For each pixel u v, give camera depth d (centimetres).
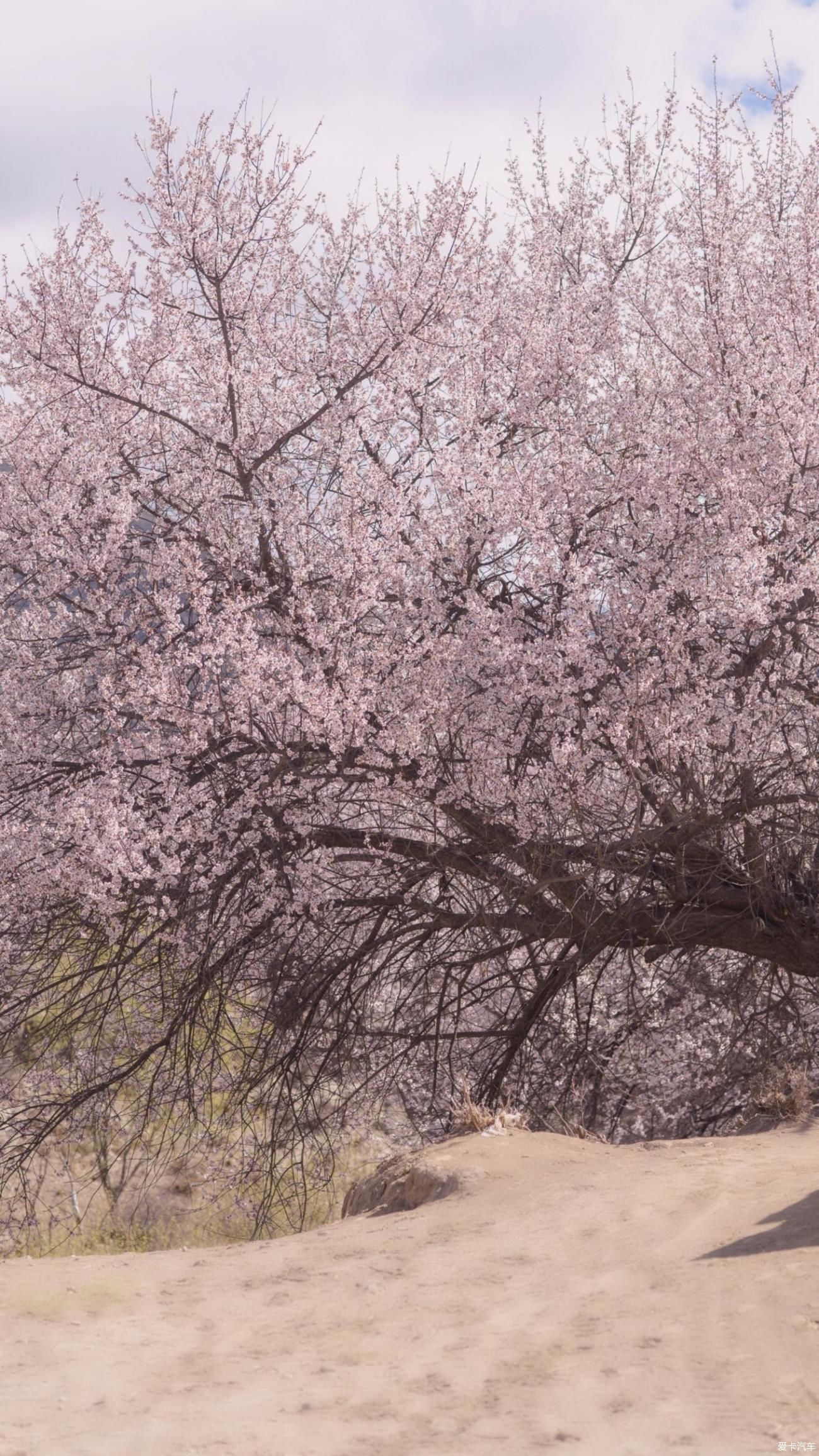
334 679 1004
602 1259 494
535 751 1041
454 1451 301
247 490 1104
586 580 959
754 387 1023
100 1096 1206
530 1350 388
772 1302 398
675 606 1050
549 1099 1262
